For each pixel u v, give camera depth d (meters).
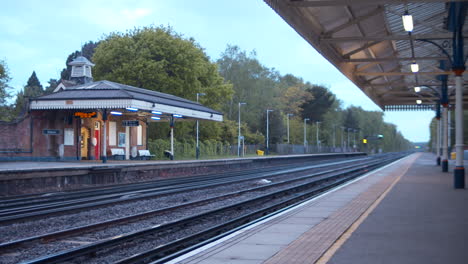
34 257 9.02
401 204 13.98
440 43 23.73
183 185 24.78
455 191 18.11
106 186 24.44
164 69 54.28
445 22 20.89
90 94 31.45
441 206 13.45
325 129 121.19
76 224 12.91
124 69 52.66
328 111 120.81
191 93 56.44
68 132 33.94
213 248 7.98
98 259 8.83
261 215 14.49
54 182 21.78
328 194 17.11
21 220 12.94
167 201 18.14
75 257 8.47
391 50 25.17
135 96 31.50
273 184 24.75
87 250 8.80
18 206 16.12
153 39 55.16
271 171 39.34
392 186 20.55
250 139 81.06
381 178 26.02
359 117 152.50
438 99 39.97
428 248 7.76
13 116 52.31
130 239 10.04
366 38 18.94
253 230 9.70
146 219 13.55
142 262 8.33
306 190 23.53
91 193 20.33
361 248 7.77
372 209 12.83
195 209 15.88
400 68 29.67
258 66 91.44
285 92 112.56
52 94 32.56
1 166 24.80
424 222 10.53
